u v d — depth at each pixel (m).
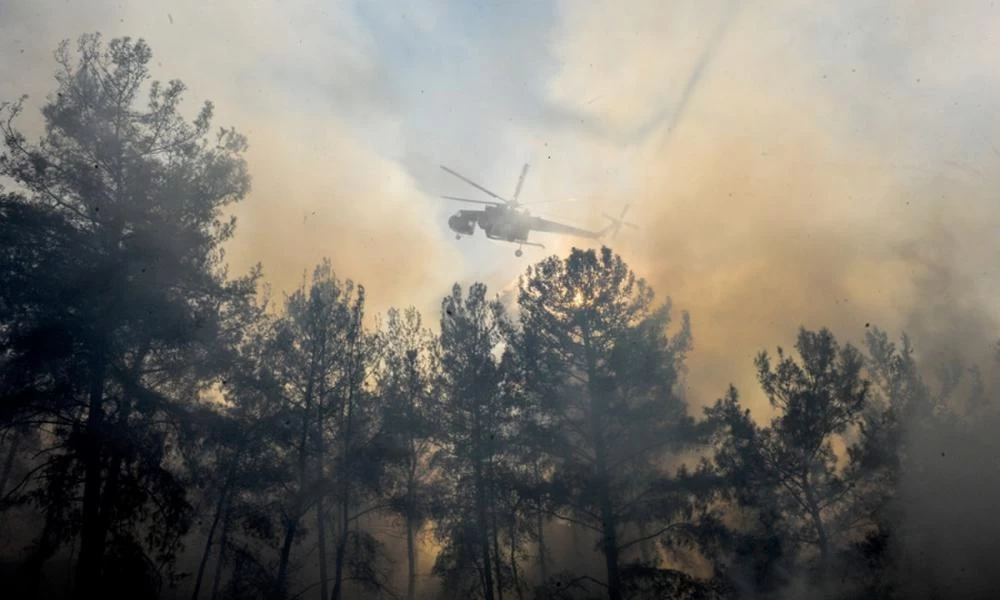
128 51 15.30
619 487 15.69
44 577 16.28
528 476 17.36
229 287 15.83
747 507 16.34
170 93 15.58
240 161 16.30
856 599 14.73
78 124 14.27
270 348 17.20
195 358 15.21
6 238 13.30
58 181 14.18
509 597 19.31
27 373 12.84
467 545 17.17
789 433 16.08
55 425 13.91
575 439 17.05
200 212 15.30
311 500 16.44
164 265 14.54
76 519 12.59
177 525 13.16
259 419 16.41
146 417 14.06
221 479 15.86
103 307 13.73
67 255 14.05
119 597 12.06
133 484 12.80
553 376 16.92
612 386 16.20
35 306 13.28
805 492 15.98
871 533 14.80
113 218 14.55
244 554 14.94
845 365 16.59
